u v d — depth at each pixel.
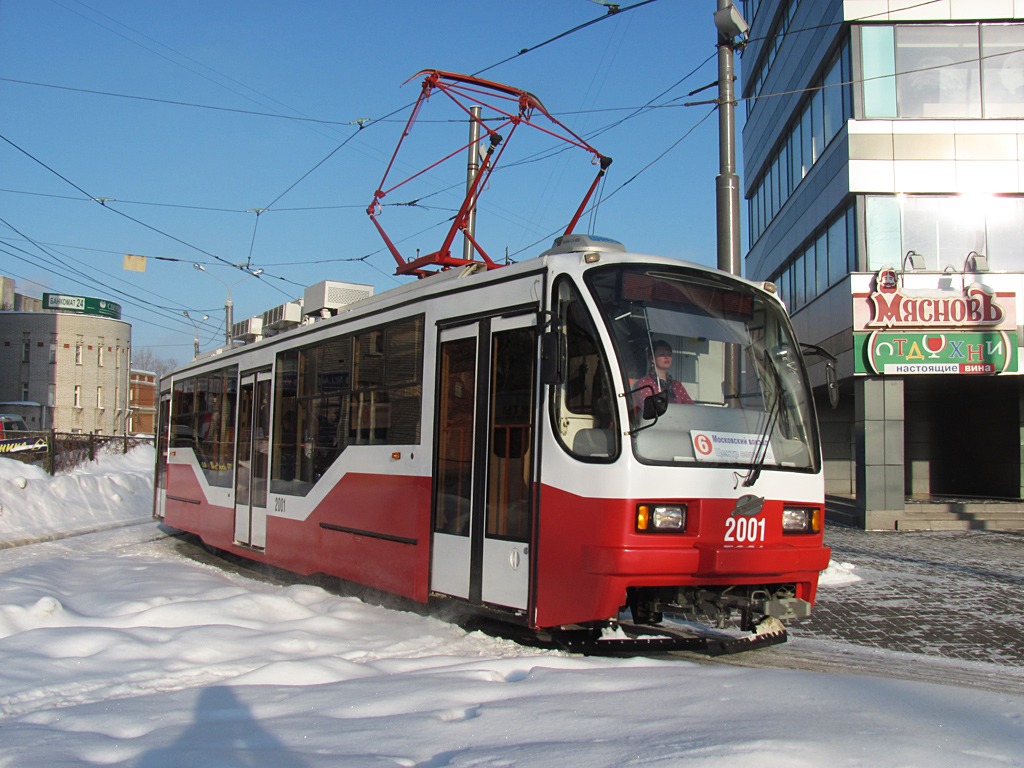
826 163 21.78
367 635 7.61
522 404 7.11
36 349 66.38
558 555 6.61
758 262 30.97
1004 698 5.38
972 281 19.36
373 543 8.87
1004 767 4.02
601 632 7.00
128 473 28.00
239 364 12.98
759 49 30.09
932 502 21.62
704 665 6.32
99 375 69.06
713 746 4.15
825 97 22.20
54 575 10.80
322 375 10.36
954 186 19.81
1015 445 23.02
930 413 26.30
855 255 19.92
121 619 7.98
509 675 6.17
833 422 26.91
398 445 8.59
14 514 18.08
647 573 6.30
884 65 20.11
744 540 6.75
